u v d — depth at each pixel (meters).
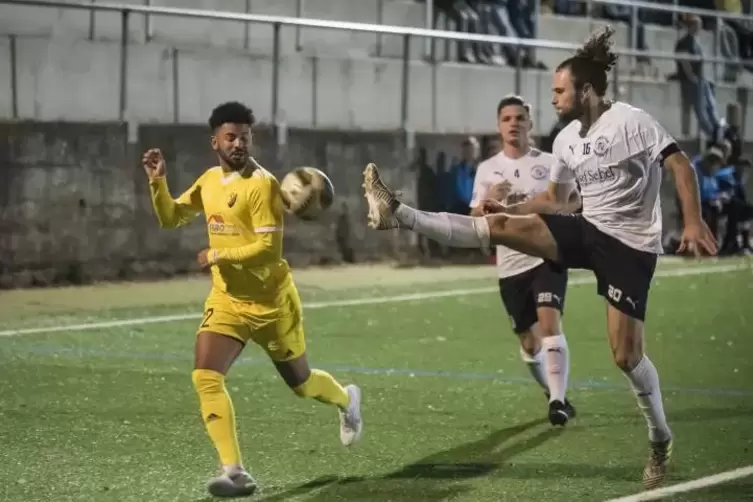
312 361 30.03
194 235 48.00
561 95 17.89
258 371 27.98
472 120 59.12
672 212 63.53
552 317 22.47
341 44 57.28
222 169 17.72
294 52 54.72
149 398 24.86
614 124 17.72
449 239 17.98
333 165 52.19
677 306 41.94
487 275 50.19
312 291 44.25
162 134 47.00
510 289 23.20
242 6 54.28
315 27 51.56
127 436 21.44
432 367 29.27
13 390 25.61
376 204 17.59
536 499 17.58
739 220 60.53
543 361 23.52
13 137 43.19
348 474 18.98
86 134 44.94
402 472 19.16
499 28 62.72
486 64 61.22
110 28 49.69
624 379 27.80
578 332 35.50
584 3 72.06
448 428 22.48
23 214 43.47
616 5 73.19
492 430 22.34
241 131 17.31
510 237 18.05
